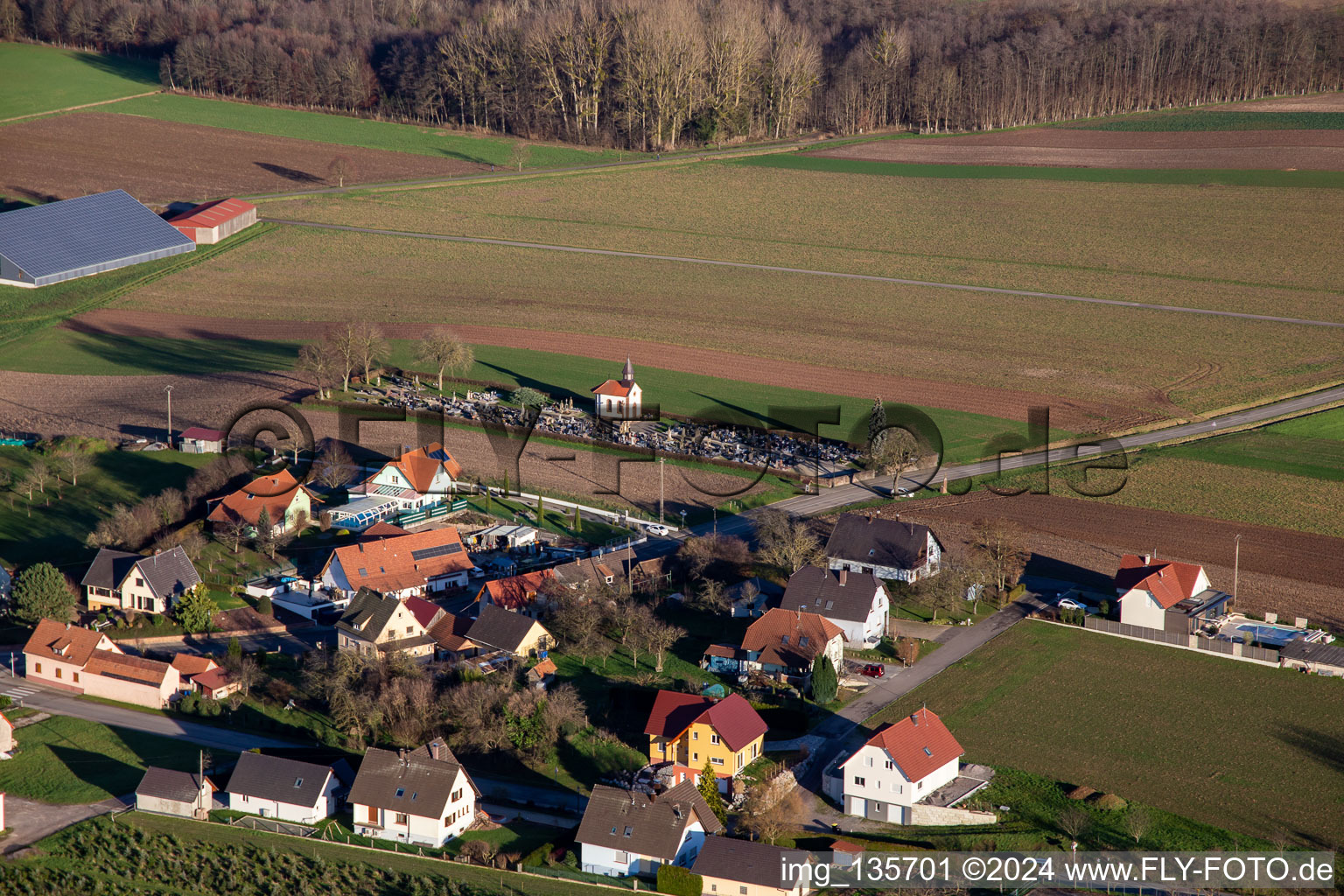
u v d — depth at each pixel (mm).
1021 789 125688
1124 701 143500
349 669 141000
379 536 178000
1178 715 140500
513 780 129250
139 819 120625
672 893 110250
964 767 129250
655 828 114312
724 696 139250
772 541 176125
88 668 145500
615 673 148500
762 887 108375
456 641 150875
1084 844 116938
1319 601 168750
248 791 123625
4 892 108938
